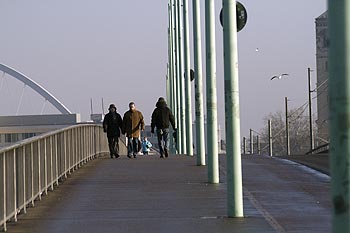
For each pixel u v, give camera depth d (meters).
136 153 70.94
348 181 13.50
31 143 32.78
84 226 27.33
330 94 13.71
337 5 13.66
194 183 41.69
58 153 42.62
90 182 42.97
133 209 31.58
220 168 52.56
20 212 30.67
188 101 80.25
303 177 45.91
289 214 29.67
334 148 13.62
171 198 35.00
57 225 27.67
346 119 13.55
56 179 41.34
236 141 28.61
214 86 42.09
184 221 28.08
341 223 13.52
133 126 67.38
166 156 67.06
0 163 25.77
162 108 66.62
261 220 28.08
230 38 28.23
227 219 28.36
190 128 80.75
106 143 78.94
